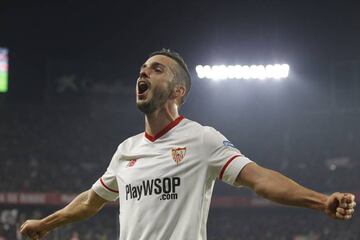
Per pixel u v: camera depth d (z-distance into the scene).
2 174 49.97
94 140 58.16
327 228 49.41
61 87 62.03
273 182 4.43
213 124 60.50
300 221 51.25
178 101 5.21
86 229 46.69
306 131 59.28
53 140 57.12
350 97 59.69
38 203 48.50
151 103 5.00
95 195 5.64
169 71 5.09
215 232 51.03
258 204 51.56
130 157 5.13
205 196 4.81
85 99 62.34
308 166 55.28
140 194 4.88
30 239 6.01
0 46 61.44
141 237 4.77
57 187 49.75
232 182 4.73
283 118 59.84
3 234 43.66
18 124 58.06
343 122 59.22
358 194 51.28
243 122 60.22
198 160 4.79
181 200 4.74
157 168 4.86
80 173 52.78
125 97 63.47
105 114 61.84
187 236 4.64
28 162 53.34
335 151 56.94
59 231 43.97
